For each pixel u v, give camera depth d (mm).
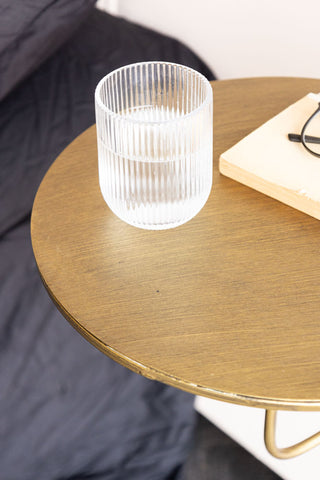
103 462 841
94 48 1076
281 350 414
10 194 831
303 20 902
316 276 463
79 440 797
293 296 449
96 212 537
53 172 586
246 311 440
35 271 775
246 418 909
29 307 755
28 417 745
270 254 483
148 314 443
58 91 988
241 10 978
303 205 512
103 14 1178
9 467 752
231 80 711
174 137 449
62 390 761
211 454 964
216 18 1024
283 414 829
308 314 436
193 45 1100
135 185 476
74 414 779
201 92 509
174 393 867
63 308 453
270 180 521
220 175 563
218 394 395
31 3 924
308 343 417
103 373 788
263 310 440
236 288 457
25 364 738
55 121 931
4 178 848
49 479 796
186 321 437
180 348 419
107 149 470
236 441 977
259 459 951
